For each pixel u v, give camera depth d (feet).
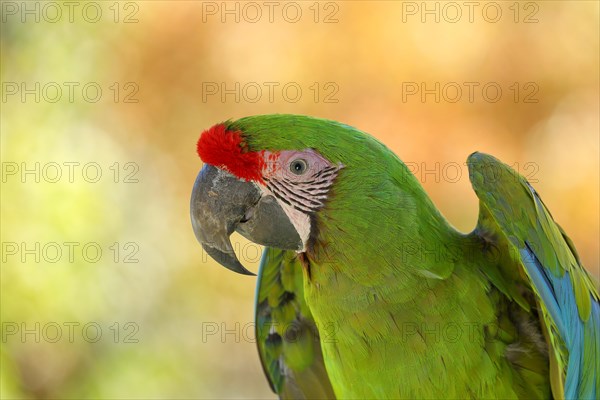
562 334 20.36
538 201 20.81
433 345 21.15
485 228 22.03
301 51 39.37
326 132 21.09
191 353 44.86
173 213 42.96
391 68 38.37
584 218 38.58
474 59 38.14
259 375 47.47
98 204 41.96
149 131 42.06
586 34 38.60
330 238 21.11
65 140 42.47
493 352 21.43
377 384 21.84
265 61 39.75
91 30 43.34
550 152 38.37
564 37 38.58
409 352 21.26
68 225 41.27
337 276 21.39
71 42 43.65
